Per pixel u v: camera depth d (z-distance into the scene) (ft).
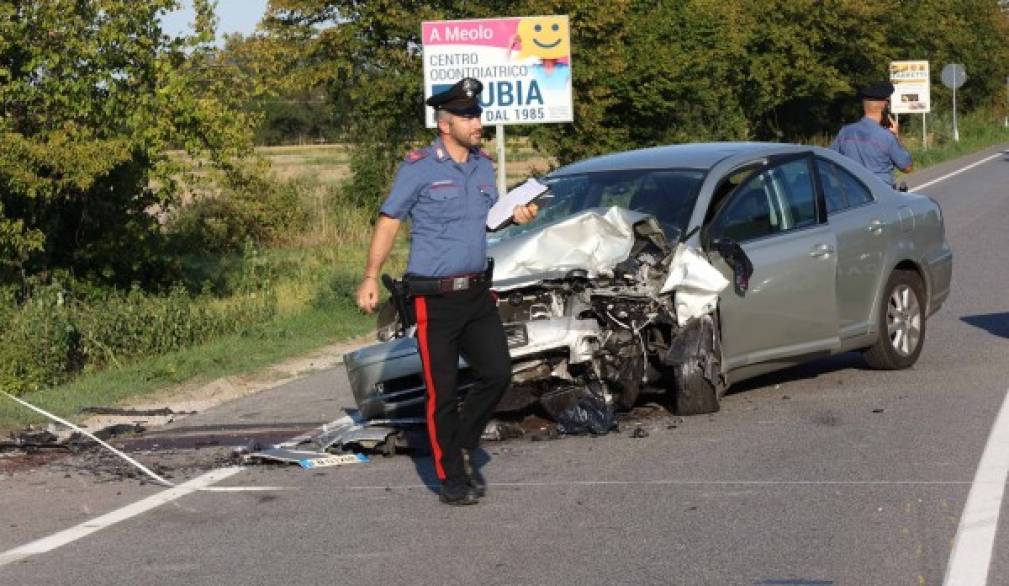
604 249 27.99
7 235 52.16
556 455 25.70
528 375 27.07
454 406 22.11
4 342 42.09
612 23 82.99
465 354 22.25
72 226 58.23
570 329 26.66
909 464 23.61
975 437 25.41
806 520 20.40
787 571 18.01
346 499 23.16
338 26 78.54
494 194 22.17
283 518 22.08
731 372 29.01
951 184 106.32
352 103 91.45
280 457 26.66
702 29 105.29
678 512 21.16
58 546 21.09
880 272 32.32
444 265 21.67
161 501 23.77
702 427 27.50
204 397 36.58
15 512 23.56
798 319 30.19
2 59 51.13
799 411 28.68
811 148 32.50
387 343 27.86
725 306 28.58
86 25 52.06
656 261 27.71
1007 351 35.14
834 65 142.92
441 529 20.85
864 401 29.45
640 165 31.24
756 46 133.59
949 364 33.68
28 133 52.16
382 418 27.94
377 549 19.94
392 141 85.25
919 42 167.43
